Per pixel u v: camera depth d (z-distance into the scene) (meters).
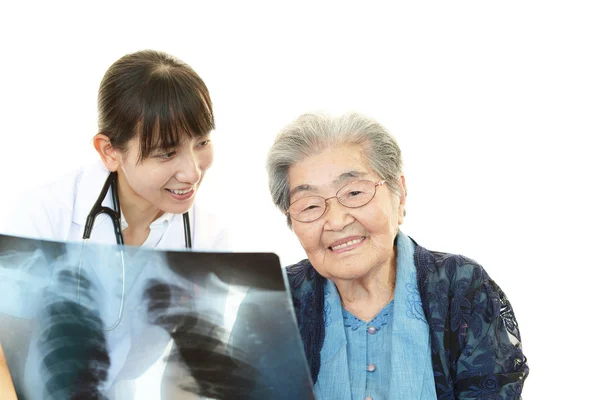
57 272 0.94
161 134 1.38
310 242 1.24
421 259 1.34
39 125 3.14
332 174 1.20
